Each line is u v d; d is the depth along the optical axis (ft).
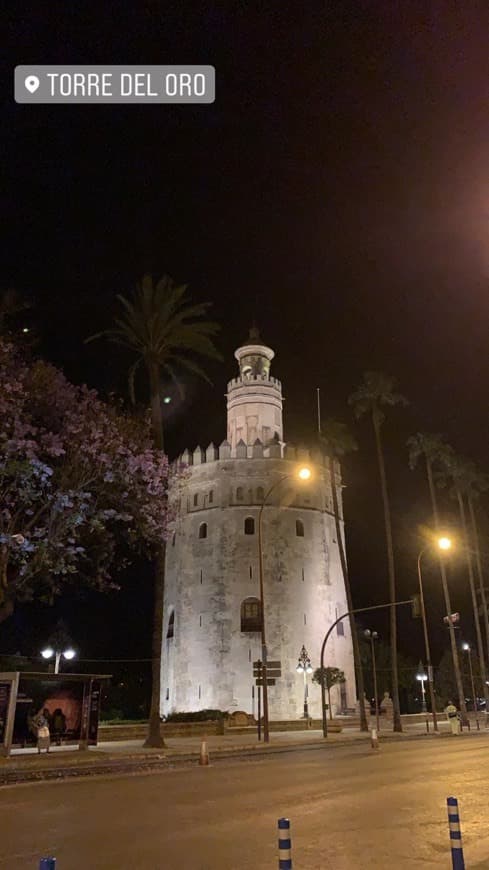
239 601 216.95
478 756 83.25
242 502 228.43
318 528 233.76
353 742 124.26
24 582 86.53
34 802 47.60
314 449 237.45
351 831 35.91
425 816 40.37
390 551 172.96
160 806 44.68
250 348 268.21
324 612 225.15
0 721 87.71
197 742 119.14
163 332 116.26
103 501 93.09
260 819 39.47
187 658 217.36
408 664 314.76
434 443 217.56
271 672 123.44
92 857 30.07
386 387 179.83
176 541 236.84
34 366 87.30
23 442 78.02
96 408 90.68
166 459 97.45
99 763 81.82
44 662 221.46
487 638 242.58
